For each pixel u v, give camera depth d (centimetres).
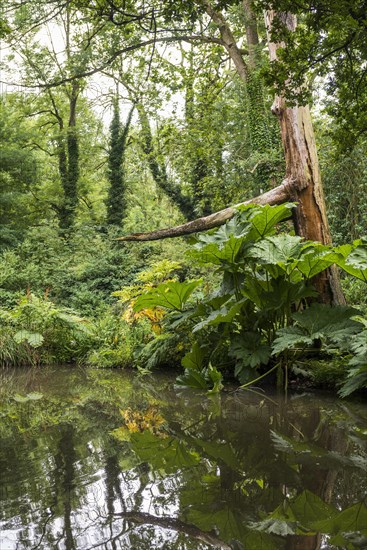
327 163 1516
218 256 737
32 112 3023
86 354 1109
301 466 353
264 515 268
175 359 941
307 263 709
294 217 970
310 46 787
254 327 741
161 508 274
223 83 2095
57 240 2280
